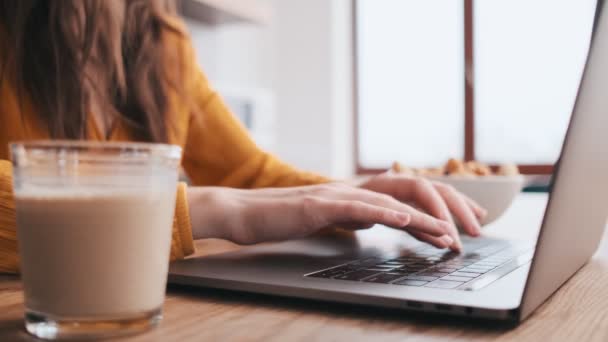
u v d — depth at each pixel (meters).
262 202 0.53
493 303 0.33
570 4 2.86
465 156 3.11
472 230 0.66
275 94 3.26
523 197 1.67
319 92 3.18
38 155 0.29
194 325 0.33
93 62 0.94
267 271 0.44
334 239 0.68
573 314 0.36
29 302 0.30
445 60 3.16
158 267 0.31
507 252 0.57
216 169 1.20
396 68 3.28
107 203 0.29
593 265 0.55
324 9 3.16
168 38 1.11
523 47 2.97
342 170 3.26
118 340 0.30
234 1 2.28
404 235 0.73
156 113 1.02
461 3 3.10
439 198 0.65
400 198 0.67
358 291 0.36
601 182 0.44
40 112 0.91
